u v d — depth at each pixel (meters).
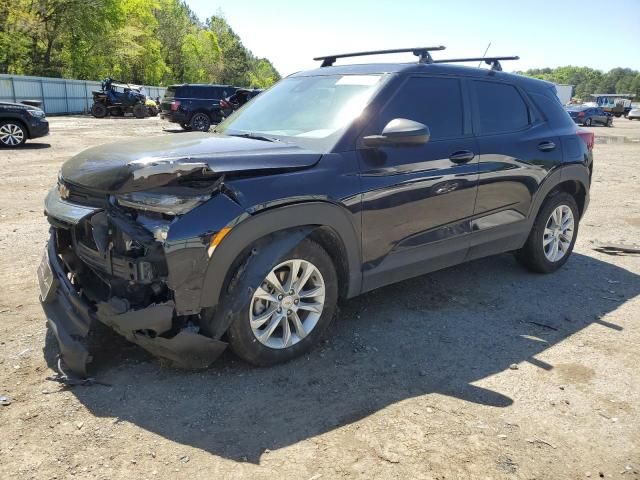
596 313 4.15
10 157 11.78
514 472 2.35
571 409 2.84
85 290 3.08
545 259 4.91
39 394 2.82
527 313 4.11
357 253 3.36
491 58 4.54
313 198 3.02
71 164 3.14
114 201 2.75
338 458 2.41
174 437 2.52
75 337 2.96
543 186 4.57
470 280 4.80
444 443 2.53
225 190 2.77
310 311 3.26
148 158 2.78
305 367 3.19
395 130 3.17
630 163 14.30
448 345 3.54
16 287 4.24
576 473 2.36
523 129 4.51
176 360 2.82
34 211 6.80
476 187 4.00
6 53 37.56
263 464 2.36
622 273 5.15
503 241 4.44
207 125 21.61
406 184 3.51
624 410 2.85
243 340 2.97
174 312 2.72
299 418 2.70
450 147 3.82
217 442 2.49
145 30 57.44
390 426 2.65
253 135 3.66
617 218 7.58
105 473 2.28
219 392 2.89
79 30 41.66
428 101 3.79
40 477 2.23
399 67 3.75
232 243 2.75
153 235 2.63
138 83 60.00
